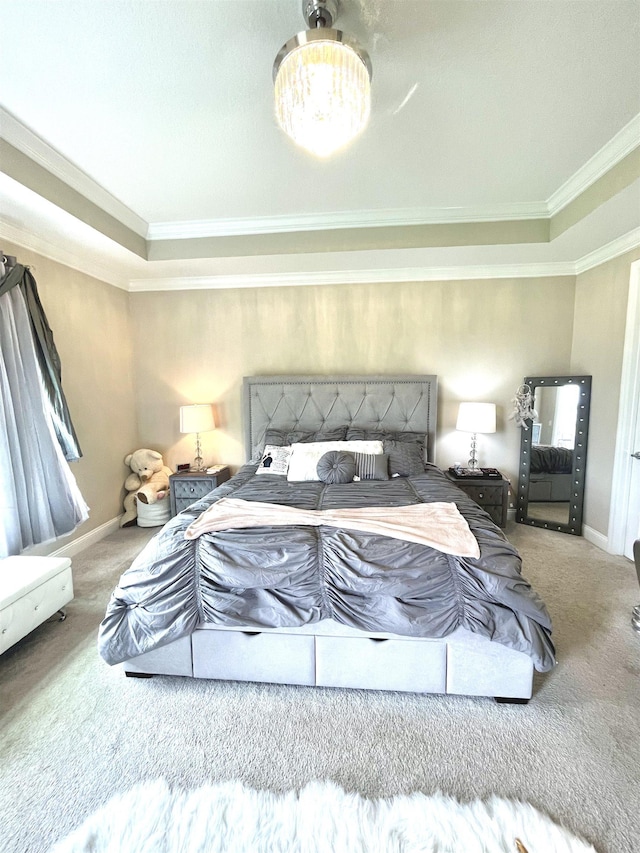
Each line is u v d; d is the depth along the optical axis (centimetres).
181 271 348
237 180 233
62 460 274
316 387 363
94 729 152
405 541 170
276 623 165
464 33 136
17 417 242
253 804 122
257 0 123
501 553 166
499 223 281
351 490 255
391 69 151
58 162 209
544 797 125
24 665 186
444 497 237
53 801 125
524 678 158
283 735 149
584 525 331
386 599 160
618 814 120
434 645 162
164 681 177
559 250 300
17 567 209
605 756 139
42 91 159
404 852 109
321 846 111
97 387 334
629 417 283
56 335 288
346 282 361
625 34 135
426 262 330
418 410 356
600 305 309
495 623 154
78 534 311
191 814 119
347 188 245
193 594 168
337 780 131
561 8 127
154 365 389
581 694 166
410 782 130
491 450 366
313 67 120
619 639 200
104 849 111
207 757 140
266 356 377
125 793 127
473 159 213
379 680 166
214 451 391
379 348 365
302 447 316
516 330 352
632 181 194
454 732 149
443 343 360
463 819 118
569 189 244
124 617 172
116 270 342
